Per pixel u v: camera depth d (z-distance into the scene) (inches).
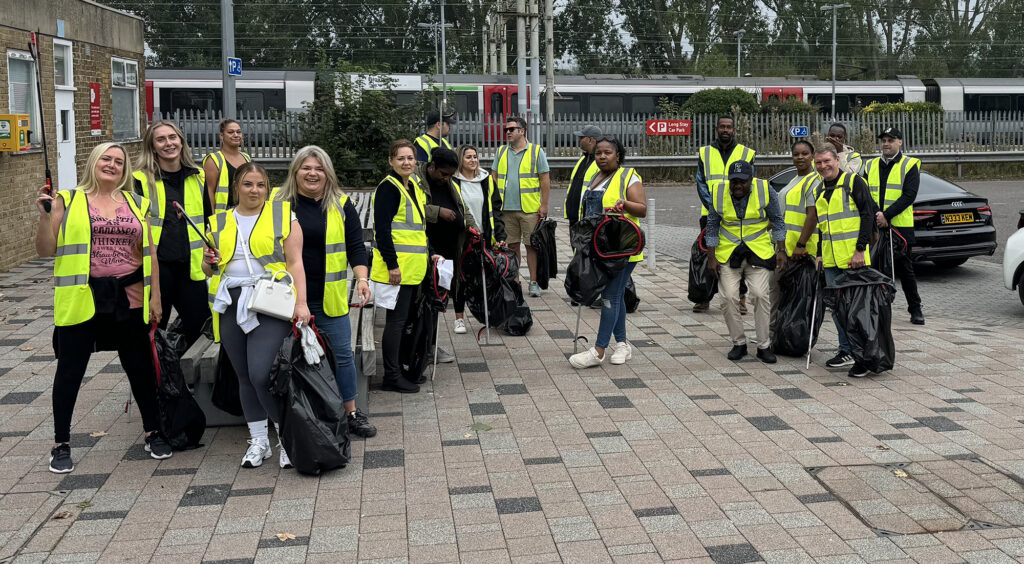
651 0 2938.0
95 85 585.9
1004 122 1299.2
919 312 386.3
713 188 310.5
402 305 274.8
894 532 185.8
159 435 229.0
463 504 200.1
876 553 177.0
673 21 2913.4
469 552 178.2
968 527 187.8
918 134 1277.1
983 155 1280.8
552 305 410.0
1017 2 2982.3
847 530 186.7
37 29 498.3
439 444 236.5
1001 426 247.8
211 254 217.6
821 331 365.7
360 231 239.9
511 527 188.7
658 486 209.0
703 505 198.8
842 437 240.1
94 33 587.5
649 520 191.6
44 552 178.4
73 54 551.8
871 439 238.4
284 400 214.8
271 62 2861.7
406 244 270.5
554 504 199.8
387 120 986.1
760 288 311.7
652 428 247.8
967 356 323.9
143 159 244.1
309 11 2883.9
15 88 477.7
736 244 309.9
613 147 305.1
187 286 251.1
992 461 222.5
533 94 1191.6
